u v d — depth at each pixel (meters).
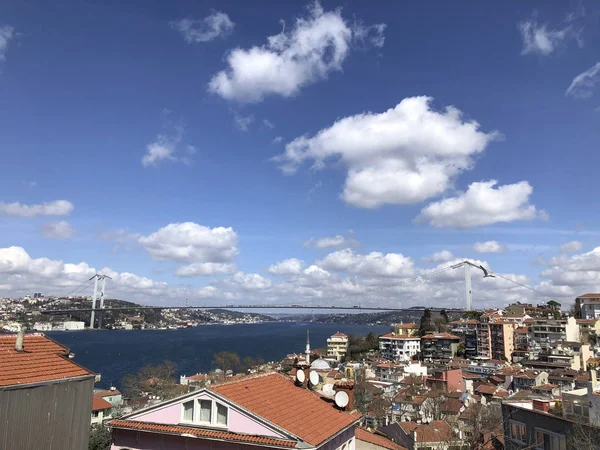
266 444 20.73
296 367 30.81
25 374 21.34
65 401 22.47
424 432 58.06
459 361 153.75
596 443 29.97
